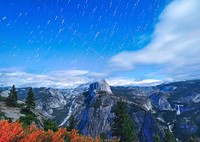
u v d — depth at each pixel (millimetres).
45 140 15414
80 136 19266
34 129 16906
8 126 14492
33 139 13953
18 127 15102
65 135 18188
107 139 26969
